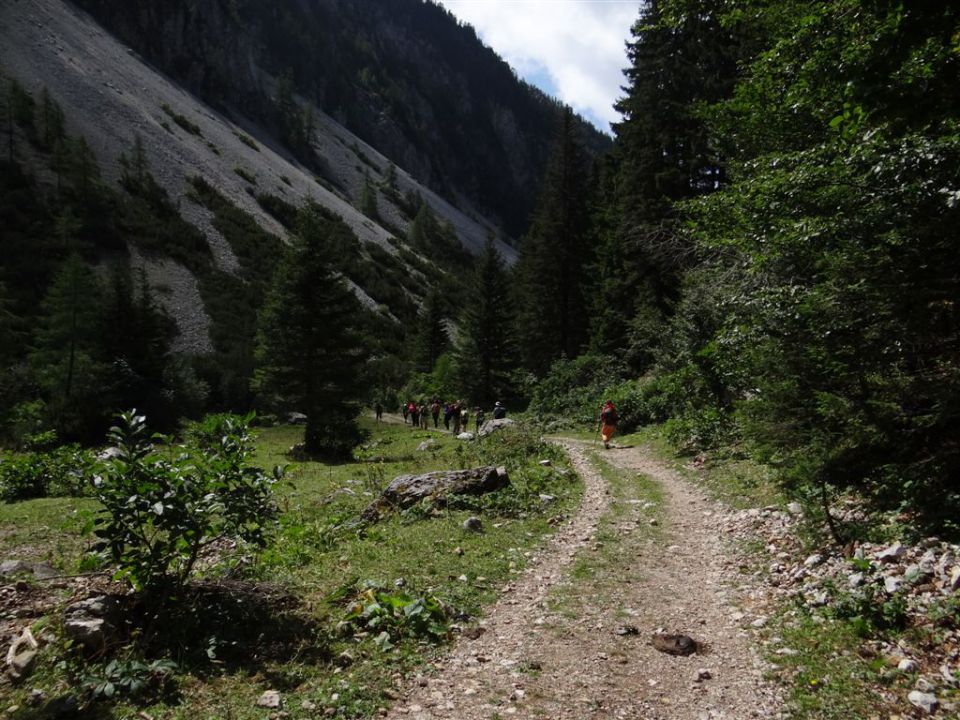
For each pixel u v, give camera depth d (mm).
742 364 8523
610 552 7816
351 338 25609
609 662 4754
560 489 11953
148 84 128125
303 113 191875
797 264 8383
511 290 58250
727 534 8383
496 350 43688
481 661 4766
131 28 149375
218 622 4957
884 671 4258
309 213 25922
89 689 3855
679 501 10875
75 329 39688
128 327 41281
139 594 5031
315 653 4711
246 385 55812
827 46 7199
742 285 10633
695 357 16547
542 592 6449
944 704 3770
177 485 4879
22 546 8750
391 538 8430
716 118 13938
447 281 116188
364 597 5746
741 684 4355
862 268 6371
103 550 4773
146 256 72750
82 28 129250
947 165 5289
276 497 12922
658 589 6477
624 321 31484
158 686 4023
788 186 6738
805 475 7301
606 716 3953
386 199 175500
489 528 9102
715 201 10461
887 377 6609
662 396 21625
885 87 4145
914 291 5824
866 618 4949
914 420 6102
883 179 5832
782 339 7465
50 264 60438
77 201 73625
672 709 4051
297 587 6172
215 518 8438
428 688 4320
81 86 104125
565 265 43219
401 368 72062
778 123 11805
